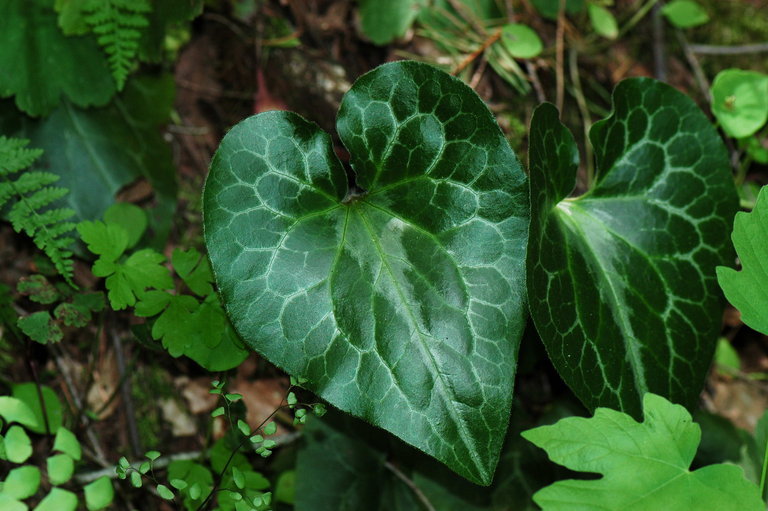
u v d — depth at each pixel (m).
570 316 0.60
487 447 0.58
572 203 0.63
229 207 0.59
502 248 0.59
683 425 0.57
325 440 0.65
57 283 0.63
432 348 0.59
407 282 0.59
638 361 0.61
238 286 0.59
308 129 0.60
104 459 0.65
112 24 0.64
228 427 0.66
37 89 0.65
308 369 0.58
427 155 0.60
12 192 0.61
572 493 0.56
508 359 0.58
